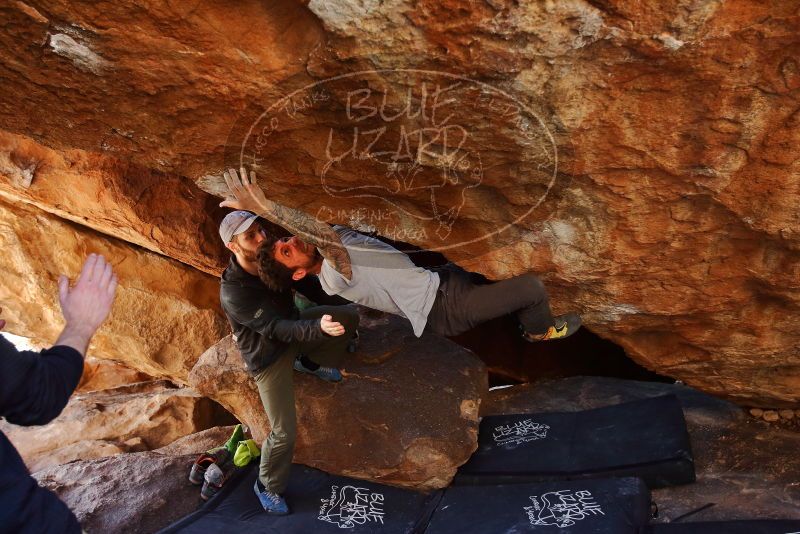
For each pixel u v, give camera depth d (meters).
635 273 3.42
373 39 2.33
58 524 2.23
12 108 2.90
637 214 3.08
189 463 4.64
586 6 2.22
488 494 4.02
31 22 2.41
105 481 4.52
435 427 4.34
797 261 3.20
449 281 3.66
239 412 4.56
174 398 6.25
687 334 3.79
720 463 4.19
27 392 2.09
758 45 2.35
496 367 6.00
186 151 2.99
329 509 4.07
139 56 2.51
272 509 4.06
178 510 4.29
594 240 3.25
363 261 3.57
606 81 2.49
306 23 2.37
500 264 3.46
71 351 2.25
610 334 3.96
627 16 2.26
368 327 5.01
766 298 3.51
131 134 2.94
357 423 4.37
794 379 4.00
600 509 3.66
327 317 3.55
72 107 2.83
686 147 2.74
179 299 5.77
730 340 3.75
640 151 2.77
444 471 4.23
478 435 4.64
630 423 4.43
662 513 3.86
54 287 5.76
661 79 2.49
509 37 2.30
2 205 5.51
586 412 4.66
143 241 5.24
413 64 2.41
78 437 6.08
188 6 2.31
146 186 4.99
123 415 6.24
